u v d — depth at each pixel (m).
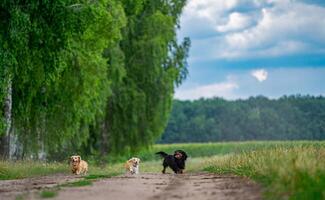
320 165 15.75
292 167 15.04
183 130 186.62
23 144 40.97
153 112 54.81
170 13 58.38
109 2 41.53
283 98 189.88
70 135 42.41
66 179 23.66
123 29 53.31
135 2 53.88
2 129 32.06
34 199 13.73
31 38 29.88
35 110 38.09
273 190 13.71
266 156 21.53
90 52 39.25
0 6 28.31
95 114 48.88
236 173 23.66
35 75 32.38
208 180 21.14
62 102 39.34
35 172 29.67
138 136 55.38
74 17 30.22
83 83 38.44
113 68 49.97
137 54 53.94
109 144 55.62
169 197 14.28
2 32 28.56
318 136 177.62
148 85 54.66
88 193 15.16
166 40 55.72
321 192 12.45
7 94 32.06
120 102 53.44
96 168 37.06
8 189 17.92
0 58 28.28
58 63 31.38
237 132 185.62
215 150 113.62
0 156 35.28
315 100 184.62
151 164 56.12
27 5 28.86
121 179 22.58
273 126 183.00
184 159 33.09
